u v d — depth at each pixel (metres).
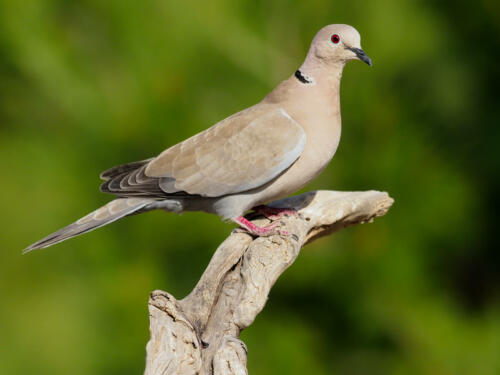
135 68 11.21
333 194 10.12
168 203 9.86
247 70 11.52
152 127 11.09
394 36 11.41
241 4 11.39
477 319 12.27
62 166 11.68
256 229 9.45
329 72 9.89
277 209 10.15
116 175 10.04
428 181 11.61
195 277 11.80
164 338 7.19
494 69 12.35
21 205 12.20
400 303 11.77
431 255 12.03
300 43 11.55
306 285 12.05
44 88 11.62
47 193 11.83
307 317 12.34
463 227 12.05
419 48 11.68
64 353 12.09
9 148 12.34
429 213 11.60
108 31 11.59
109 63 11.73
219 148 9.63
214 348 7.59
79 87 11.41
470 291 13.21
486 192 12.38
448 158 12.09
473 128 12.41
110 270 11.63
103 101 11.28
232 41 11.30
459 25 12.20
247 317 7.85
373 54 11.36
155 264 11.65
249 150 9.56
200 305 8.00
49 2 11.70
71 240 11.95
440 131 12.18
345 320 12.27
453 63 12.16
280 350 11.75
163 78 11.11
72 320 12.16
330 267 11.76
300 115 9.71
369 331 12.17
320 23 11.50
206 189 9.60
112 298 11.51
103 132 11.26
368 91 11.37
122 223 11.70
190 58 11.22
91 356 11.91
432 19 11.89
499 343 11.66
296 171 9.67
